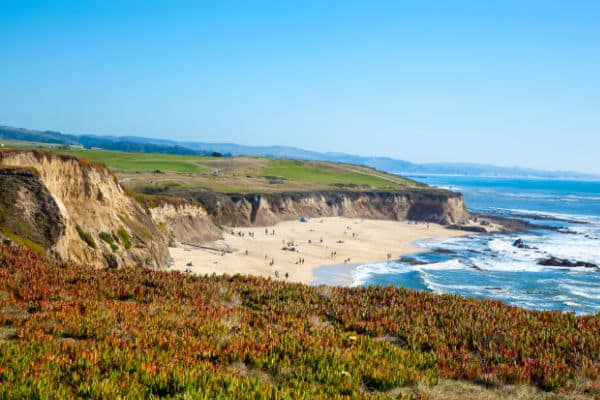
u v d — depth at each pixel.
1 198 34.69
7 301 13.34
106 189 50.69
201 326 12.55
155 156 185.75
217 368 9.89
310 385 9.40
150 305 14.41
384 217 140.38
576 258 80.25
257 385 8.71
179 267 54.88
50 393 7.71
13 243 31.39
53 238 35.28
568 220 147.88
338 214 135.50
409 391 9.85
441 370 10.98
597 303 51.97
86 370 8.86
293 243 86.38
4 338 10.73
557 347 12.63
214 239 81.12
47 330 11.45
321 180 167.50
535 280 63.41
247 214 110.31
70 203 45.00
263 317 14.31
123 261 45.09
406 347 12.70
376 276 63.84
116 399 7.82
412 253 84.94
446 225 128.62
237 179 144.88
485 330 13.55
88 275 17.64
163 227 68.44
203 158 193.88
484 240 104.56
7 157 39.50
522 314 15.55
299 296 17.23
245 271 58.06
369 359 11.20
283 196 123.88
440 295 17.81
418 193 146.25
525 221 141.25
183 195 107.88
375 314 15.11
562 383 10.47
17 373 8.29
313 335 12.78
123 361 9.49
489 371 11.04
